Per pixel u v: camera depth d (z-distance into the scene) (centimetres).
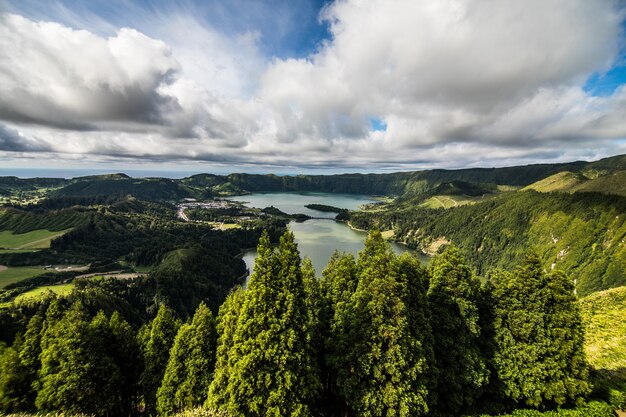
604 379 3653
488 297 3369
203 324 3716
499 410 3062
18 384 3441
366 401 2539
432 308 3156
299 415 2397
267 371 2456
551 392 2958
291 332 2500
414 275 3058
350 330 2786
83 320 3644
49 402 3177
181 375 3575
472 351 2986
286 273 2678
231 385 2494
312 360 2666
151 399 3947
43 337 3619
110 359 3644
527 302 3141
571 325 3042
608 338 4803
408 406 2502
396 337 2567
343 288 3659
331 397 3030
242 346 2508
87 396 3278
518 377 3019
